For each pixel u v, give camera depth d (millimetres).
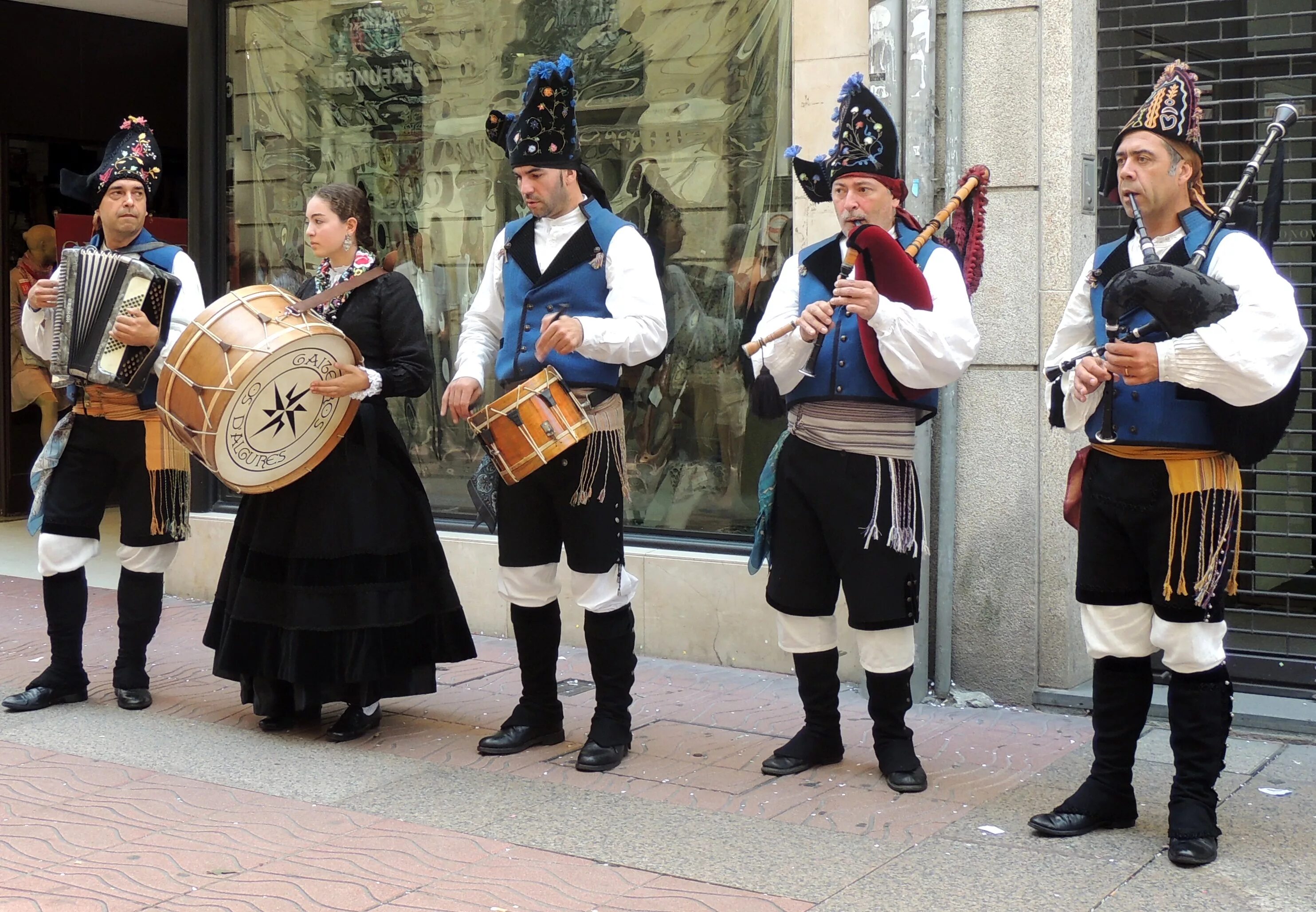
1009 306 5125
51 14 9469
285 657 4711
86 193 5102
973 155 5168
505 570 4645
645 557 5980
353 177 7113
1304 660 5070
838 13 5508
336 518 4711
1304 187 5805
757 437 6020
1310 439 6168
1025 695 5188
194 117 7301
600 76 6359
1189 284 3391
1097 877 3547
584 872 3611
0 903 3418
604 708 4574
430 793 4270
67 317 4859
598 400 4414
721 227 6070
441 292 6930
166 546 5270
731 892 3473
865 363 4094
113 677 5441
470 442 6793
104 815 4074
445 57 6820
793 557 4305
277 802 4188
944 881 3529
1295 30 5652
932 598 5293
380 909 3375
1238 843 3791
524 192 4453
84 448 5219
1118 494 3693
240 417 4438
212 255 7340
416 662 4863
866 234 3891
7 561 8562
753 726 4984
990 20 5105
